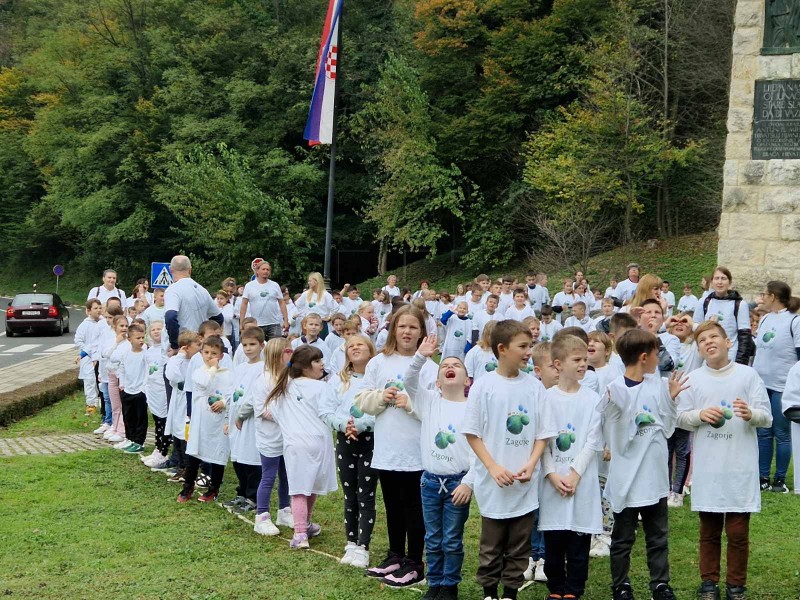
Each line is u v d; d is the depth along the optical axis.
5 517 8.26
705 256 29.50
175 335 10.39
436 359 20.97
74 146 49.16
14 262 58.81
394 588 6.24
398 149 36.69
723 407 5.93
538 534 6.64
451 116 37.62
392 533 6.52
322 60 19.33
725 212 14.70
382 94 38.25
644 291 8.27
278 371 7.68
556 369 6.50
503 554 5.74
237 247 39.72
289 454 7.41
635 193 29.98
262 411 7.72
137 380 11.42
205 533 7.75
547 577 5.85
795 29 14.19
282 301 13.82
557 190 30.81
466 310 15.75
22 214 58.00
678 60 32.81
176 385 9.81
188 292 10.69
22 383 18.03
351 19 45.25
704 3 31.62
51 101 53.09
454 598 5.91
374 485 7.06
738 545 5.88
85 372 14.84
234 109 44.34
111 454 11.39
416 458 6.41
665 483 5.90
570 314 18.44
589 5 34.62
